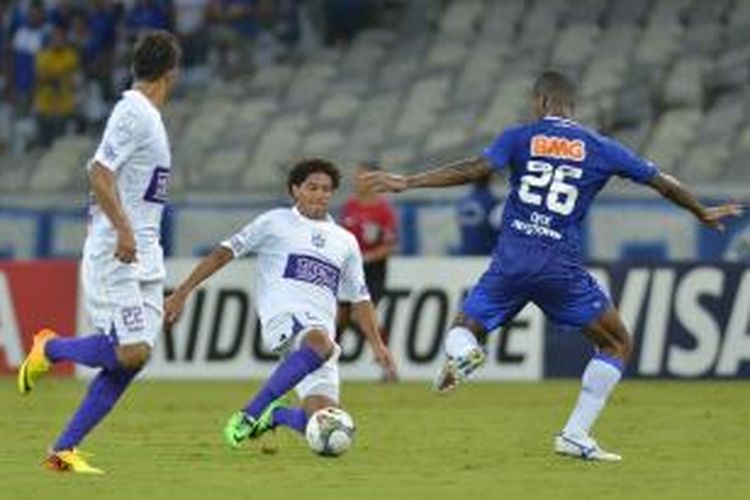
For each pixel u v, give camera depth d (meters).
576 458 37.72
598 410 37.56
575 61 92.50
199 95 97.81
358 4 100.56
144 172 33.19
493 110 90.38
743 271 66.38
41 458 37.88
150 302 33.69
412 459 37.53
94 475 33.91
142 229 33.41
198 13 102.06
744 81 88.38
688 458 38.00
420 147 89.00
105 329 33.34
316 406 36.59
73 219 84.38
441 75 94.56
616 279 67.19
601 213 77.88
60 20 98.88
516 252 36.97
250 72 99.19
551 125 37.09
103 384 33.97
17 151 97.75
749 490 31.78
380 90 95.06
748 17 92.75
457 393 60.16
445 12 99.19
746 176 81.50
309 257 37.12
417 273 68.50
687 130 85.56
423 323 68.38
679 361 66.62
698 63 89.88
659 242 77.31
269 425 37.16
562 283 36.97
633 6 95.50
